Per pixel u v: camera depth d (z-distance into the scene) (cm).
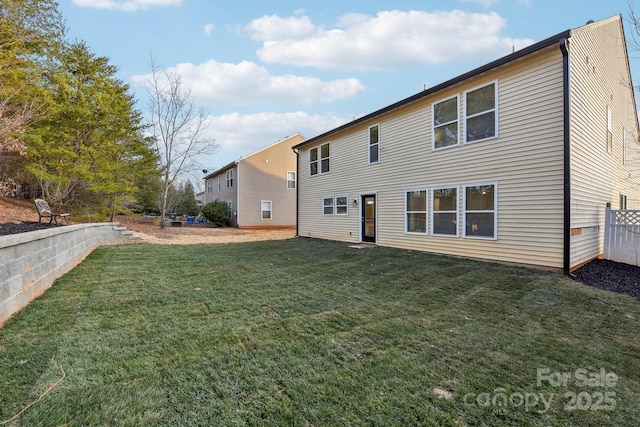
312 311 382
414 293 464
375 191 1029
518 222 655
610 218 711
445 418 190
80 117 1037
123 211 1313
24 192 1179
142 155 1503
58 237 502
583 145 654
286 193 2152
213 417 187
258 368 244
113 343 280
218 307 390
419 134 872
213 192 2544
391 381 230
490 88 705
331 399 207
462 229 763
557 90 594
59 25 939
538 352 279
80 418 183
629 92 1005
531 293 462
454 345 291
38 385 212
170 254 809
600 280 539
